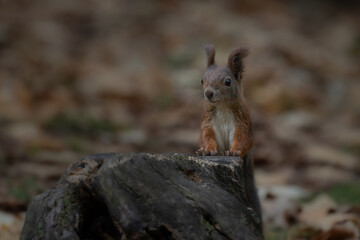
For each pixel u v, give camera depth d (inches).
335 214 336.2
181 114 620.1
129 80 715.4
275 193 395.5
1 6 973.2
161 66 802.2
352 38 1050.1
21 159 442.9
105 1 1063.6
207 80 246.4
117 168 191.9
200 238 180.4
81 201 202.1
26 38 850.1
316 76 833.5
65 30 931.3
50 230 194.5
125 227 185.6
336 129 615.8
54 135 526.6
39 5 1022.4
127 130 574.9
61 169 416.5
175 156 194.1
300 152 503.8
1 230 281.3
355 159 498.0
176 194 185.0
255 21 1029.8
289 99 690.8
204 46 266.1
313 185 437.1
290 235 308.7
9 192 346.3
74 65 783.1
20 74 706.8
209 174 192.2
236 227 182.2
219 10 1060.5
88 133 543.8
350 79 846.5
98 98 677.9
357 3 1286.9
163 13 1042.7
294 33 1023.6
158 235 184.4
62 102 648.4
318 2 1266.0
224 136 250.1
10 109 595.8
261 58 767.7
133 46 884.6
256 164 486.6
